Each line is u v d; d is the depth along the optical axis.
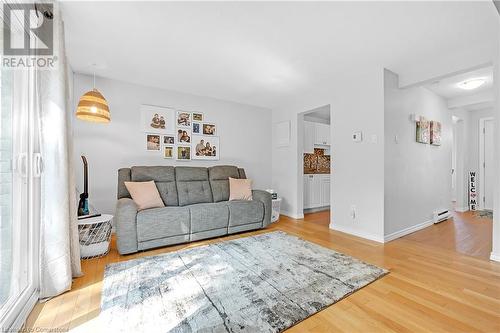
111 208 3.28
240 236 3.14
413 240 2.94
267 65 2.88
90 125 3.16
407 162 3.24
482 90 3.79
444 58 2.63
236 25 2.06
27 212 1.59
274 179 4.86
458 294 1.67
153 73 3.12
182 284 1.80
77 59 2.71
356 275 1.94
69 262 1.72
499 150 2.26
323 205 5.20
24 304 1.45
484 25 2.05
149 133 3.59
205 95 4.07
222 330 1.29
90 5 1.77
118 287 1.76
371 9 1.84
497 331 1.28
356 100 3.19
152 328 1.31
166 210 2.73
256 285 1.78
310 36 2.23
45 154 1.63
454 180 5.66
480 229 3.45
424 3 1.78
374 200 2.95
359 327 1.32
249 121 4.64
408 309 1.49
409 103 3.31
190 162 3.96
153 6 1.81
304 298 1.60
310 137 5.03
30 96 1.63
